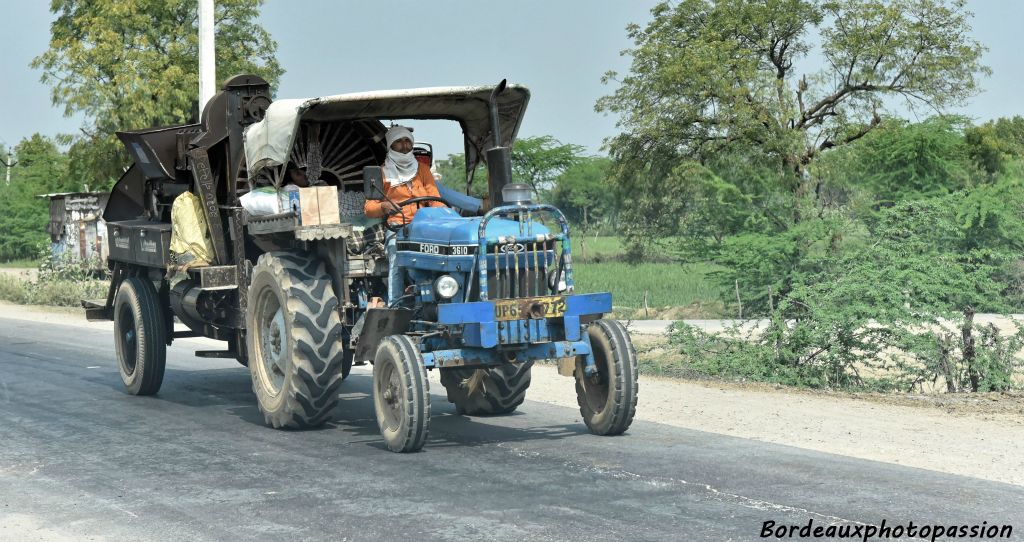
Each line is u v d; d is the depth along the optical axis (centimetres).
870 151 3117
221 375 1423
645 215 3238
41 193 6153
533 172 5431
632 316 2714
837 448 883
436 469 807
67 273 3194
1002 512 669
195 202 1136
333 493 736
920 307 1334
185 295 1152
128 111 3569
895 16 2844
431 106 1025
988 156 3469
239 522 668
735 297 2131
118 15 3581
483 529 640
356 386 1304
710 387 1266
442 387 1283
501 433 964
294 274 969
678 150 3102
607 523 649
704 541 612
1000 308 1361
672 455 848
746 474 776
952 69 2869
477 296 880
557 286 893
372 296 984
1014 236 2412
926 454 855
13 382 1354
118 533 652
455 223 898
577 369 952
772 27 3036
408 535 631
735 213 2525
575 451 868
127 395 1242
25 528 667
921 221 1438
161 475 807
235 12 3762
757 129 2889
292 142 962
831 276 1451
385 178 988
